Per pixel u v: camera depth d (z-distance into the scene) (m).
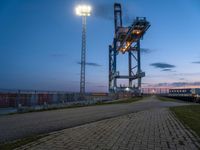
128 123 12.72
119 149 6.91
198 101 54.06
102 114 19.11
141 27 71.44
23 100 22.44
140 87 86.19
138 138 8.54
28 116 17.02
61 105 29.77
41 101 25.31
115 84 85.88
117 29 84.25
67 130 10.21
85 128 10.80
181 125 12.07
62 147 7.08
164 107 29.19
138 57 88.88
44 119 15.16
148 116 16.81
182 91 76.88
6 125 12.27
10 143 7.62
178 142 7.96
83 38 42.69
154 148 7.11
